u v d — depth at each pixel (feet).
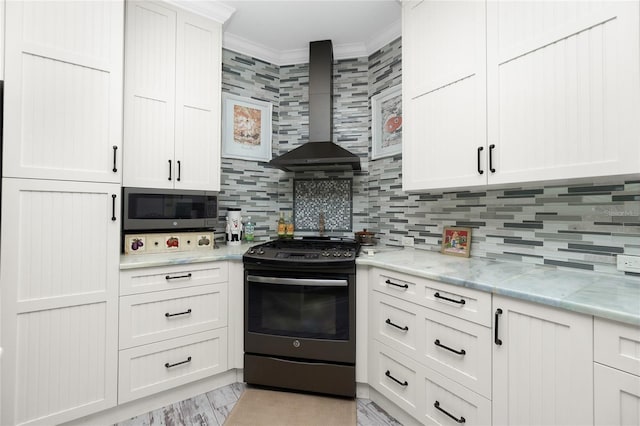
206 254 5.98
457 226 6.10
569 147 3.61
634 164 3.13
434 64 5.22
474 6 4.62
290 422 4.99
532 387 3.27
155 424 4.97
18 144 4.25
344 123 8.27
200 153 6.49
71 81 4.66
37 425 4.34
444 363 4.22
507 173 4.20
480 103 4.53
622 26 3.21
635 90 3.13
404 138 5.77
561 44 3.68
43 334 4.41
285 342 5.74
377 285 5.35
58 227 4.52
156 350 5.26
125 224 5.65
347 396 5.66
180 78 6.26
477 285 3.74
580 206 4.38
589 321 2.85
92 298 4.74
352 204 8.20
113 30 5.03
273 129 8.66
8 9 4.24
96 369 4.78
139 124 5.79
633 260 3.85
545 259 4.76
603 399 2.76
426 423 4.47
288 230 8.09
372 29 7.47
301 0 6.47
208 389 5.90
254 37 7.88
